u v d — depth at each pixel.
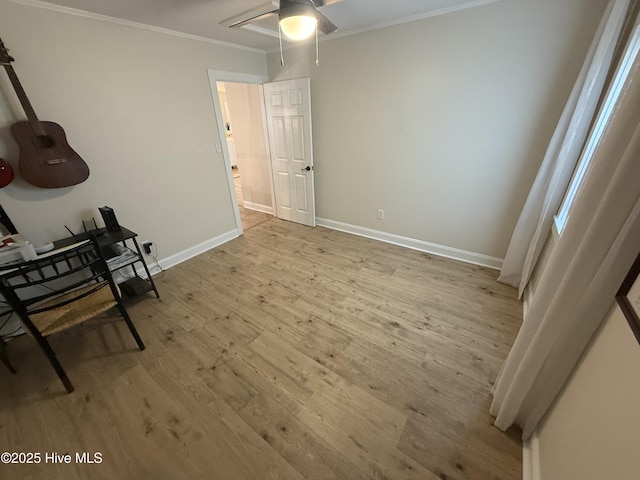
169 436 1.36
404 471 1.21
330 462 1.25
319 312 2.20
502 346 1.83
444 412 1.43
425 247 3.12
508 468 1.20
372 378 1.63
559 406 1.08
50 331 1.49
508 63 2.11
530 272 2.14
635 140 0.66
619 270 0.79
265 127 3.74
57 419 1.45
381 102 2.80
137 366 1.75
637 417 0.61
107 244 2.06
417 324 2.04
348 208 3.57
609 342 0.82
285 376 1.66
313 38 2.85
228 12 2.08
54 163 1.93
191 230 3.10
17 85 1.71
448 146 2.60
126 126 2.37
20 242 1.73
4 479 1.21
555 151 1.91
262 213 4.52
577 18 1.80
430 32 2.32
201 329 2.05
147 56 2.38
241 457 1.27
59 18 1.89
